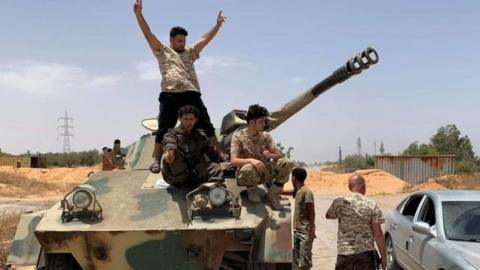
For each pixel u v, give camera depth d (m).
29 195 28.23
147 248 6.01
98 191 6.79
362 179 6.69
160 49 7.60
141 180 7.09
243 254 6.51
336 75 8.10
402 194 28.31
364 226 6.41
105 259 6.06
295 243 7.89
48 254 6.31
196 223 6.08
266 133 6.69
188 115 6.50
